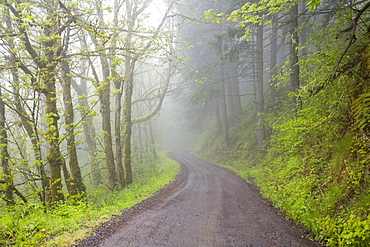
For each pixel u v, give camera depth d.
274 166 13.15
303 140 10.16
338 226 4.83
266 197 9.17
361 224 4.34
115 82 15.76
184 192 11.12
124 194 12.30
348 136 7.02
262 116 17.92
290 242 4.89
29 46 8.86
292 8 11.06
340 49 7.75
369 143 5.73
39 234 5.24
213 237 5.32
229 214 7.12
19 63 8.46
